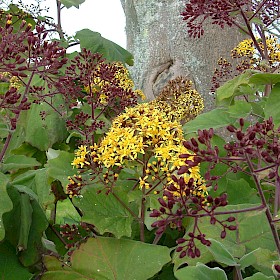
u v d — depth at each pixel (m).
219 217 0.36
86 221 0.33
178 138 0.33
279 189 0.35
